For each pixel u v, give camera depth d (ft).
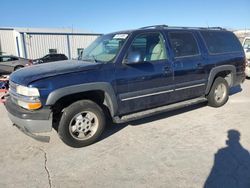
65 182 9.98
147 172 10.55
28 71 12.99
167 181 9.87
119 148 12.87
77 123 12.71
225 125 15.83
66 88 11.82
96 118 13.19
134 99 14.21
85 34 104.22
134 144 13.30
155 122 16.53
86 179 10.16
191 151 12.34
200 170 10.59
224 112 18.51
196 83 17.22
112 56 13.73
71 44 102.12
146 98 14.74
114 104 13.43
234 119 16.94
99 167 11.05
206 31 18.62
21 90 11.94
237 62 20.16
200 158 11.60
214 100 19.21
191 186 9.51
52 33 97.45
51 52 98.53
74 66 12.92
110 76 13.09
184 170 10.63
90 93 13.24
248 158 11.53
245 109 19.27
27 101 11.71
